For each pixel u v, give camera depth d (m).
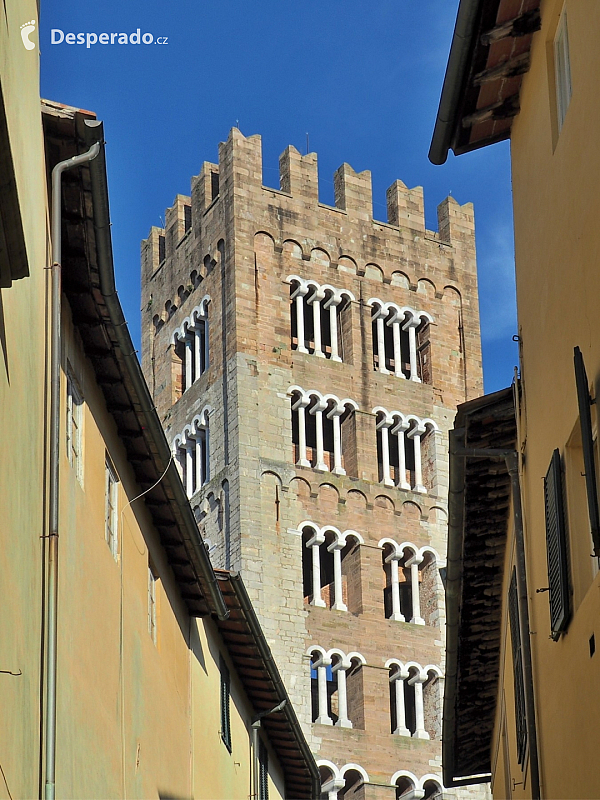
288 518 90.06
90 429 25.94
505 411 26.86
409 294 100.56
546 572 23.25
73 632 23.55
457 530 29.14
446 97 25.20
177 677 33.56
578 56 20.42
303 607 88.44
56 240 22.30
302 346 95.12
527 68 24.69
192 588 34.78
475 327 102.19
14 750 18.83
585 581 20.53
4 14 19.08
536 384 23.89
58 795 21.61
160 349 102.69
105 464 27.25
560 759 22.45
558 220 21.73
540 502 23.59
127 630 28.19
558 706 22.41
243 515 88.94
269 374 93.06
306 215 98.38
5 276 18.05
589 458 18.61
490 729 38.41
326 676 93.19
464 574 31.20
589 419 18.81
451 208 104.50
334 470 92.94
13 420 19.33
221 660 39.41
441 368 99.62
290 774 49.47
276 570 88.56
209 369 95.69
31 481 20.73
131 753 27.66
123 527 28.52
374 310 99.38
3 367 18.62
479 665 34.78
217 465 92.31
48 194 22.61
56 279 22.25
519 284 25.78
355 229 99.94
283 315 95.12
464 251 103.94
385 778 86.81
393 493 93.94
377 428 96.62
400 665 89.94
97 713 24.98
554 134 22.44
